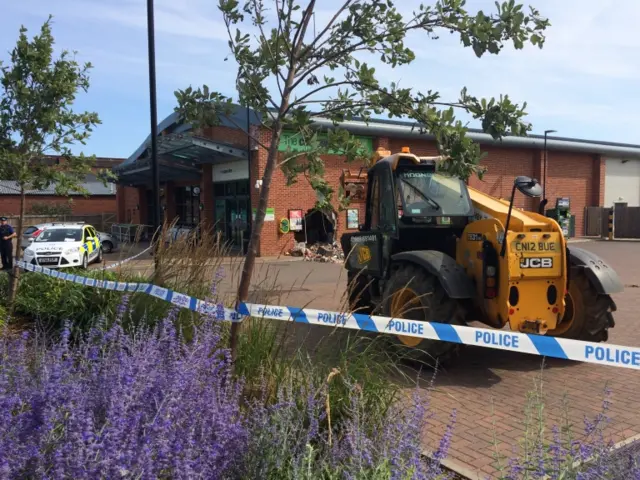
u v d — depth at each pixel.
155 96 7.94
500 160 26.50
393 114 3.43
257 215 3.47
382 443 2.69
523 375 5.66
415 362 5.72
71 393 2.26
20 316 6.52
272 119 3.50
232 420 2.67
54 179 6.77
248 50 3.53
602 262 6.27
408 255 6.09
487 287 5.58
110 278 6.69
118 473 1.89
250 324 4.34
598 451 2.49
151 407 2.31
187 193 27.72
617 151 30.62
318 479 2.47
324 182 3.54
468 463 3.60
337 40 3.35
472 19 3.06
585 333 6.18
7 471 1.91
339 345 4.16
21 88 6.27
